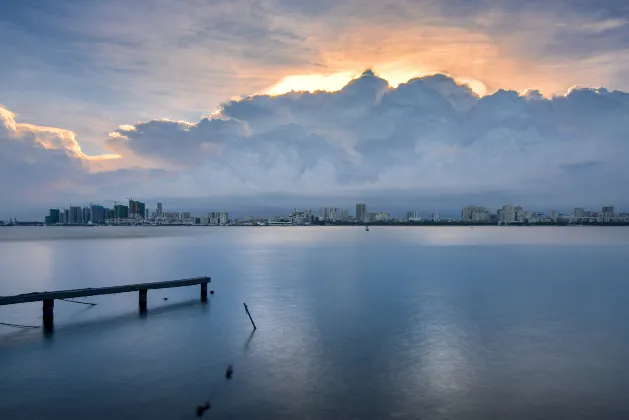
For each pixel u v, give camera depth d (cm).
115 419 1689
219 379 2059
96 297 4125
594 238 18088
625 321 3123
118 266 6850
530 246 12156
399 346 2548
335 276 5612
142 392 1917
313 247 12025
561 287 4647
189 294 4284
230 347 2547
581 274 5741
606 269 6325
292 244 13712
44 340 2711
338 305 3716
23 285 4934
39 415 1720
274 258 8350
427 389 1944
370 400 1839
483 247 11800
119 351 2484
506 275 5669
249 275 5741
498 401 1831
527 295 4172
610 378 2069
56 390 1945
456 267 6656
